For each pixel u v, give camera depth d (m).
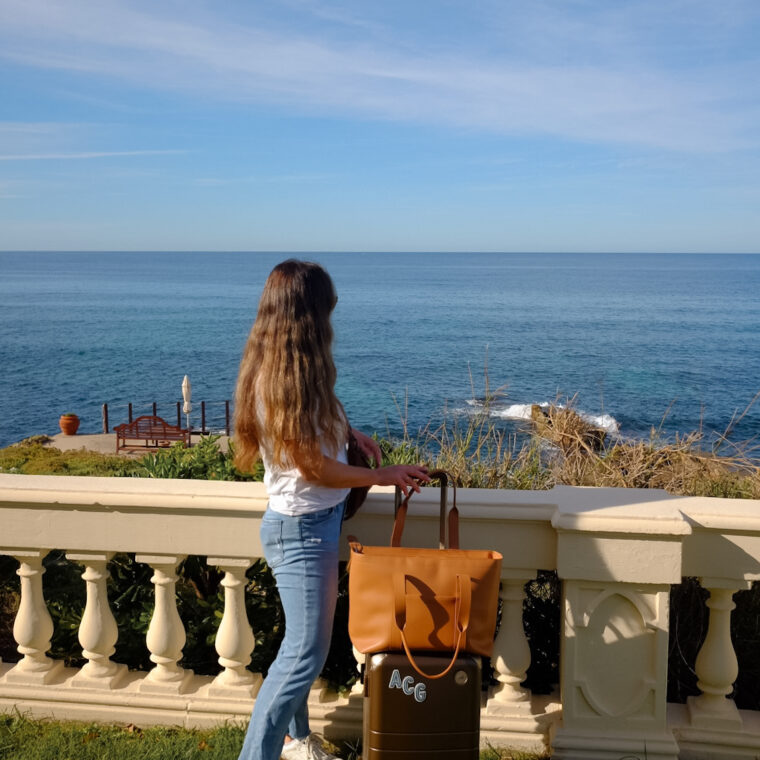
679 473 4.64
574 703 2.63
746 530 2.54
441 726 2.18
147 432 29.22
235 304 154.88
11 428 46.75
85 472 16.47
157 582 2.85
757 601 3.06
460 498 2.69
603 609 2.60
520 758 2.67
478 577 2.22
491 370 59.62
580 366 60.97
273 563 2.40
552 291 185.62
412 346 78.94
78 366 71.50
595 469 4.63
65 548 2.84
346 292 187.38
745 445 4.96
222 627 2.86
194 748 2.67
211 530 2.76
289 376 2.18
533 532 2.66
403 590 2.19
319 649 2.36
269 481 2.35
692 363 62.50
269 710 2.37
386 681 2.19
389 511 2.70
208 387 60.78
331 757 2.60
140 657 3.30
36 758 2.62
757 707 3.07
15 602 3.84
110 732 2.81
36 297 178.25
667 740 2.59
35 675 2.95
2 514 2.86
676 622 3.00
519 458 4.50
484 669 3.13
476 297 166.00
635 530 2.50
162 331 103.31
